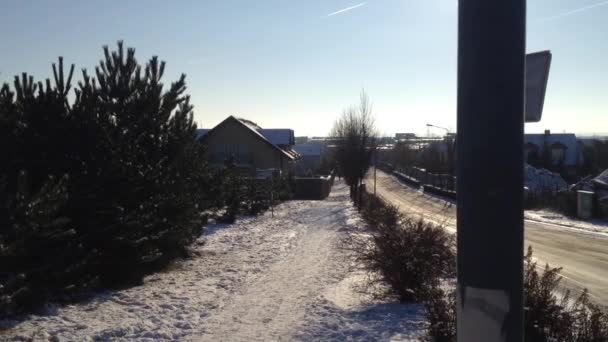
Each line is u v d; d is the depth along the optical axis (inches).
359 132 1320.1
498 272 94.3
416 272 334.6
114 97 410.9
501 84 93.8
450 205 1624.0
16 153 342.3
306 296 369.7
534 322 216.4
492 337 94.3
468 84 96.0
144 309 324.5
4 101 340.2
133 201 391.9
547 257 637.3
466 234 96.7
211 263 524.7
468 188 96.4
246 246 663.1
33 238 294.7
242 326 289.1
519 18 94.3
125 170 378.3
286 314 316.5
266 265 516.7
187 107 474.3
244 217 1060.5
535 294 222.2
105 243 368.5
